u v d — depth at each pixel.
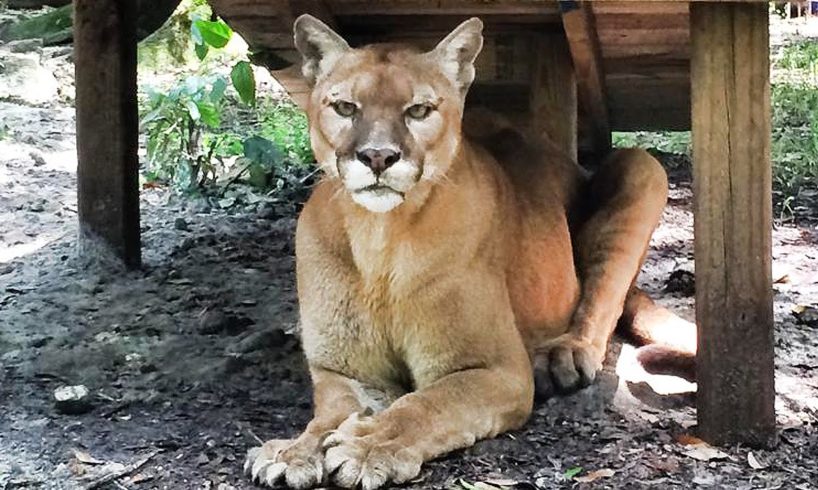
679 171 3.76
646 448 1.60
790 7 6.71
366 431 1.48
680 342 2.02
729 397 1.60
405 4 2.34
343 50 1.61
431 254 1.59
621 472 1.51
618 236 2.02
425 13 2.41
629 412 1.74
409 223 1.58
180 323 2.20
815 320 2.24
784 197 3.38
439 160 1.57
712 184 1.57
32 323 2.18
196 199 3.14
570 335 1.90
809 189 3.48
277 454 1.47
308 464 1.44
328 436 1.48
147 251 2.67
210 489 1.46
